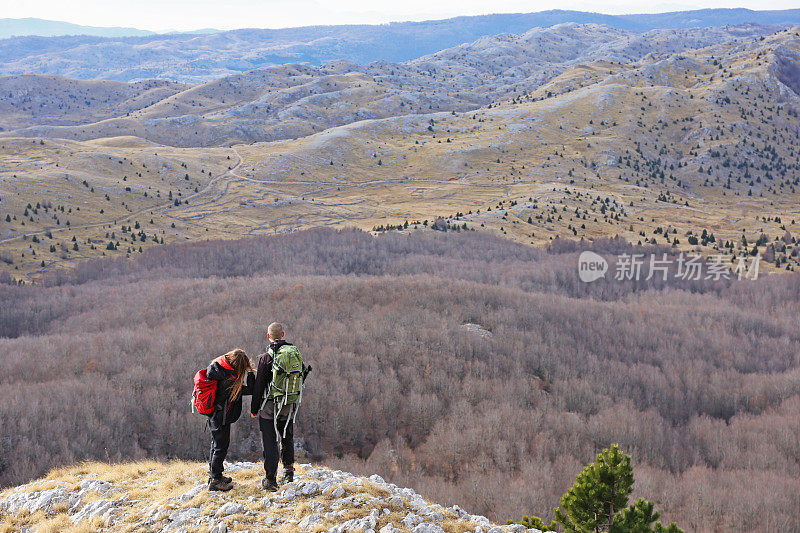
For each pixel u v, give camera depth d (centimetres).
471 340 11581
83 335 11962
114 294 16062
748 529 5925
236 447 8319
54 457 7369
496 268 19538
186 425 8444
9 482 6956
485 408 9219
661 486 6844
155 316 13512
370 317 12600
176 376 9538
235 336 11081
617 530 1833
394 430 9031
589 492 1886
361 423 9006
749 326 14062
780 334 13900
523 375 10519
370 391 9612
